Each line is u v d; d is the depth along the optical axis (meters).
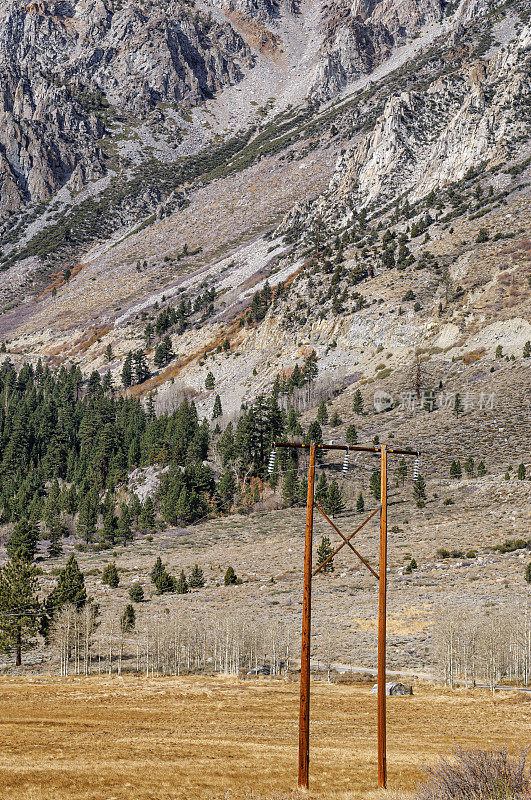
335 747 51.41
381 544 31.70
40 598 122.50
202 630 101.31
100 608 119.75
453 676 86.44
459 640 85.38
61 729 58.88
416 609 107.44
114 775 40.06
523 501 145.88
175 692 79.88
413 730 59.44
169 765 43.44
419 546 135.88
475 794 20.28
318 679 85.56
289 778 39.00
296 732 58.69
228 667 96.19
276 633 96.06
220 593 126.12
